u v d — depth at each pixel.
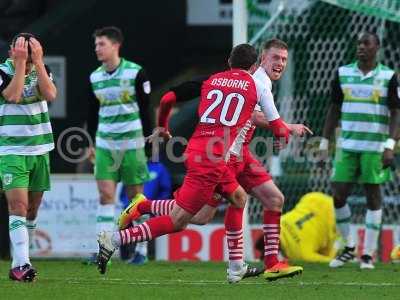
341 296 24.42
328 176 39.31
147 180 34.06
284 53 26.86
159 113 26.36
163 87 49.31
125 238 25.17
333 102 32.84
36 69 25.91
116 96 33.28
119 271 30.73
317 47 40.69
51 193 38.09
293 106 40.94
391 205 39.12
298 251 35.88
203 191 24.73
